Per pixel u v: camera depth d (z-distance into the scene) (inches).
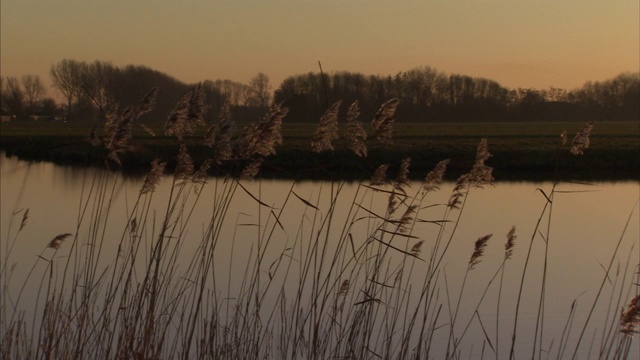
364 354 283.1
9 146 1818.4
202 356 274.7
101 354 271.7
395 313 297.4
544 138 1998.0
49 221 717.9
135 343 262.5
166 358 285.6
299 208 767.7
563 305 458.0
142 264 473.7
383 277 365.4
